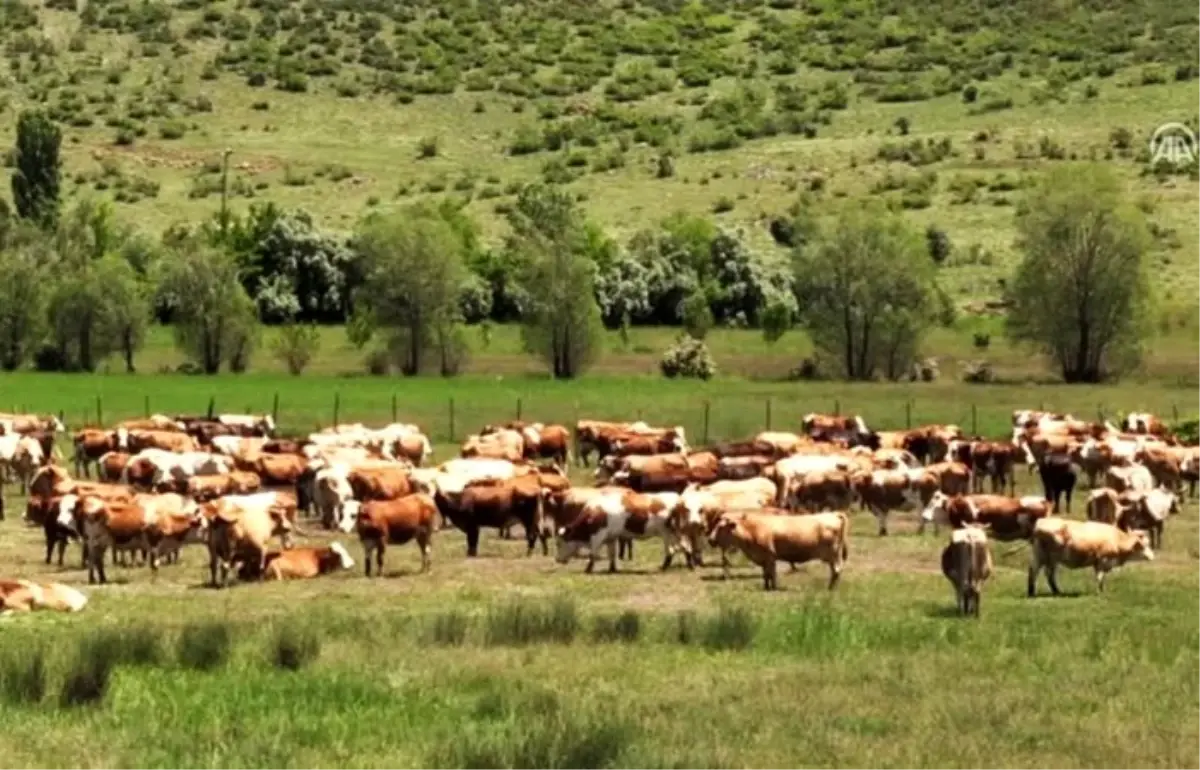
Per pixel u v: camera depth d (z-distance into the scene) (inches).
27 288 3553.2
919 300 3415.4
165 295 3580.2
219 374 3452.3
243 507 1400.1
